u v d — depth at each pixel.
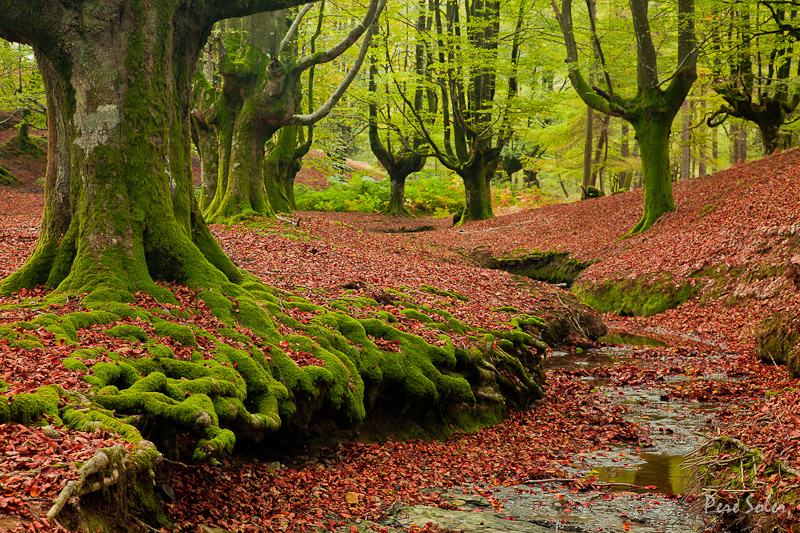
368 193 35.44
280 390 5.97
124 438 3.99
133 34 7.13
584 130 32.72
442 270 14.97
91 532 3.21
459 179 39.41
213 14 8.02
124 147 7.10
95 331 5.68
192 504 4.62
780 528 4.27
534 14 25.25
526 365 9.95
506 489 5.97
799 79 21.23
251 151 16.36
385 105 29.17
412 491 5.81
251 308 7.14
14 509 2.88
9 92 28.72
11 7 6.50
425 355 7.93
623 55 23.58
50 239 7.15
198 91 17.22
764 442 5.32
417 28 25.08
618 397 9.80
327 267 11.90
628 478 6.27
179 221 7.67
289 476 5.74
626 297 17.22
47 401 4.04
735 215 17.52
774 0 17.52
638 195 25.42
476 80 27.52
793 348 10.20
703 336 13.70
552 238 23.08
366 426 7.17
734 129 34.97
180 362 5.50
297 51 21.45
